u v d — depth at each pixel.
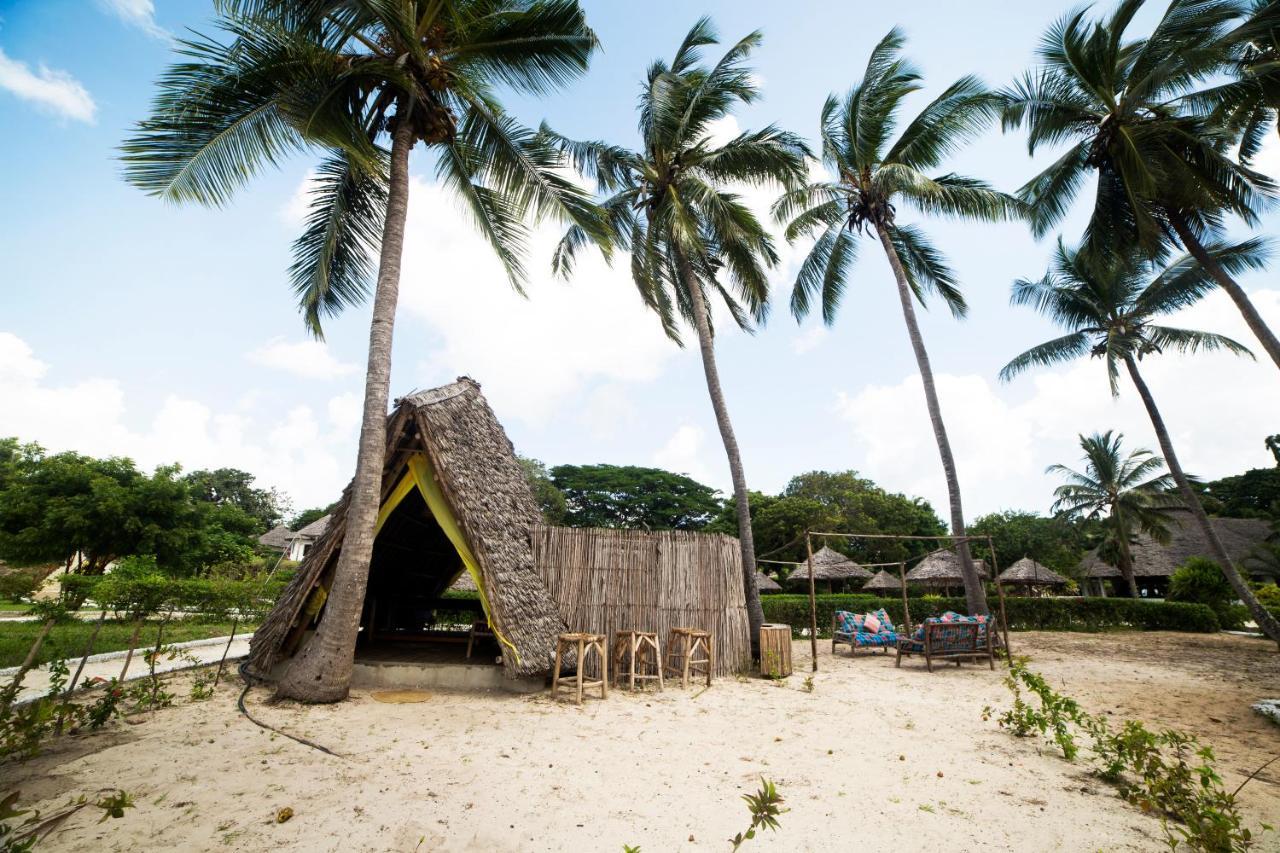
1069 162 14.09
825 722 6.82
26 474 18.28
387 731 5.82
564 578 9.55
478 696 7.60
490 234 10.32
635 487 46.38
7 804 2.36
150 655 6.90
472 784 4.44
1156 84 11.44
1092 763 5.43
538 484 43.16
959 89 15.62
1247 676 11.04
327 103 7.48
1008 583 30.08
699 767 5.02
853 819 3.98
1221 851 3.39
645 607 9.82
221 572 17.73
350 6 7.29
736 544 11.01
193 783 4.29
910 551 42.06
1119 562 32.00
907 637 12.73
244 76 7.38
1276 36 10.03
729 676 9.94
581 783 4.54
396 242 8.11
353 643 7.15
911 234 17.78
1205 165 11.94
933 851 3.54
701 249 13.59
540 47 9.01
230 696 7.14
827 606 20.30
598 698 7.79
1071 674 11.05
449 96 9.00
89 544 17.12
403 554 11.30
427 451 8.18
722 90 13.31
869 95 15.77
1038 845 3.64
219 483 57.41
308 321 9.80
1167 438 16.91
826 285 18.86
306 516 56.94
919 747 5.82
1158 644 16.39
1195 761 5.80
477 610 11.59
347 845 3.40
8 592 7.21
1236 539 30.69
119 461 19.12
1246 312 11.45
